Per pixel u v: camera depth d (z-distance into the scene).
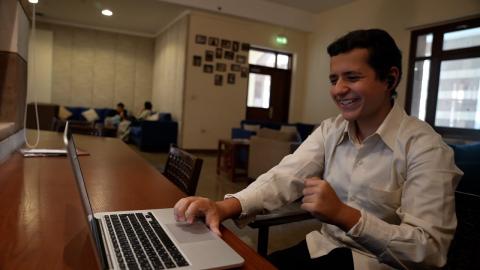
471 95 4.91
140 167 1.51
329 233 1.06
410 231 0.72
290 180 1.07
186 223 0.78
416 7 5.50
